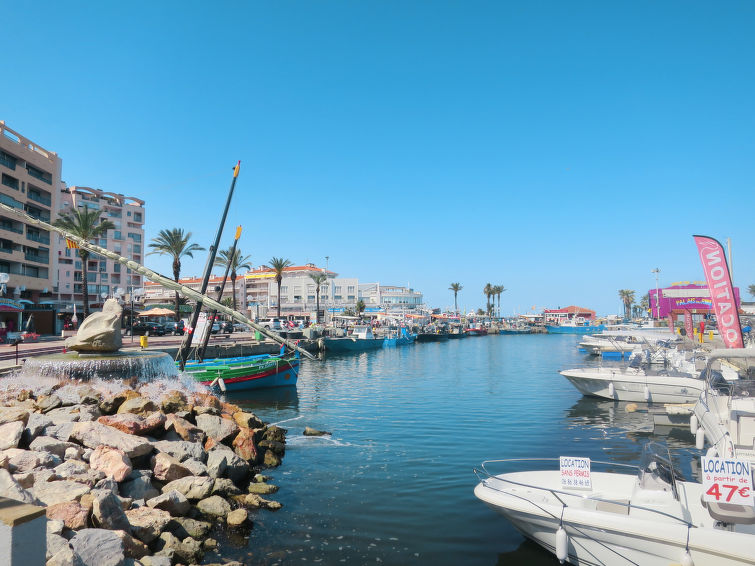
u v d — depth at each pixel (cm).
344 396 2973
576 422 2131
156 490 1036
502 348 8131
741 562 737
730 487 772
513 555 922
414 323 12006
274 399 2905
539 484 1038
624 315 17362
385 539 982
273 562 883
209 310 3275
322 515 1098
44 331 5450
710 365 1386
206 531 971
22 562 413
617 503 848
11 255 5544
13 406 1353
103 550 666
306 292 13538
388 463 1507
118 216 9756
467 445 1728
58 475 907
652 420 2175
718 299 1947
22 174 5772
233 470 1300
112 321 1798
